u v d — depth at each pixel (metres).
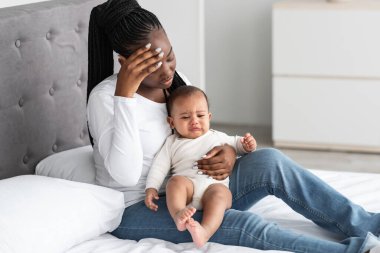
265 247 2.15
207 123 2.43
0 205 2.13
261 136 5.14
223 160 2.37
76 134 3.00
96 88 2.39
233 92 5.41
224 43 5.32
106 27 2.40
